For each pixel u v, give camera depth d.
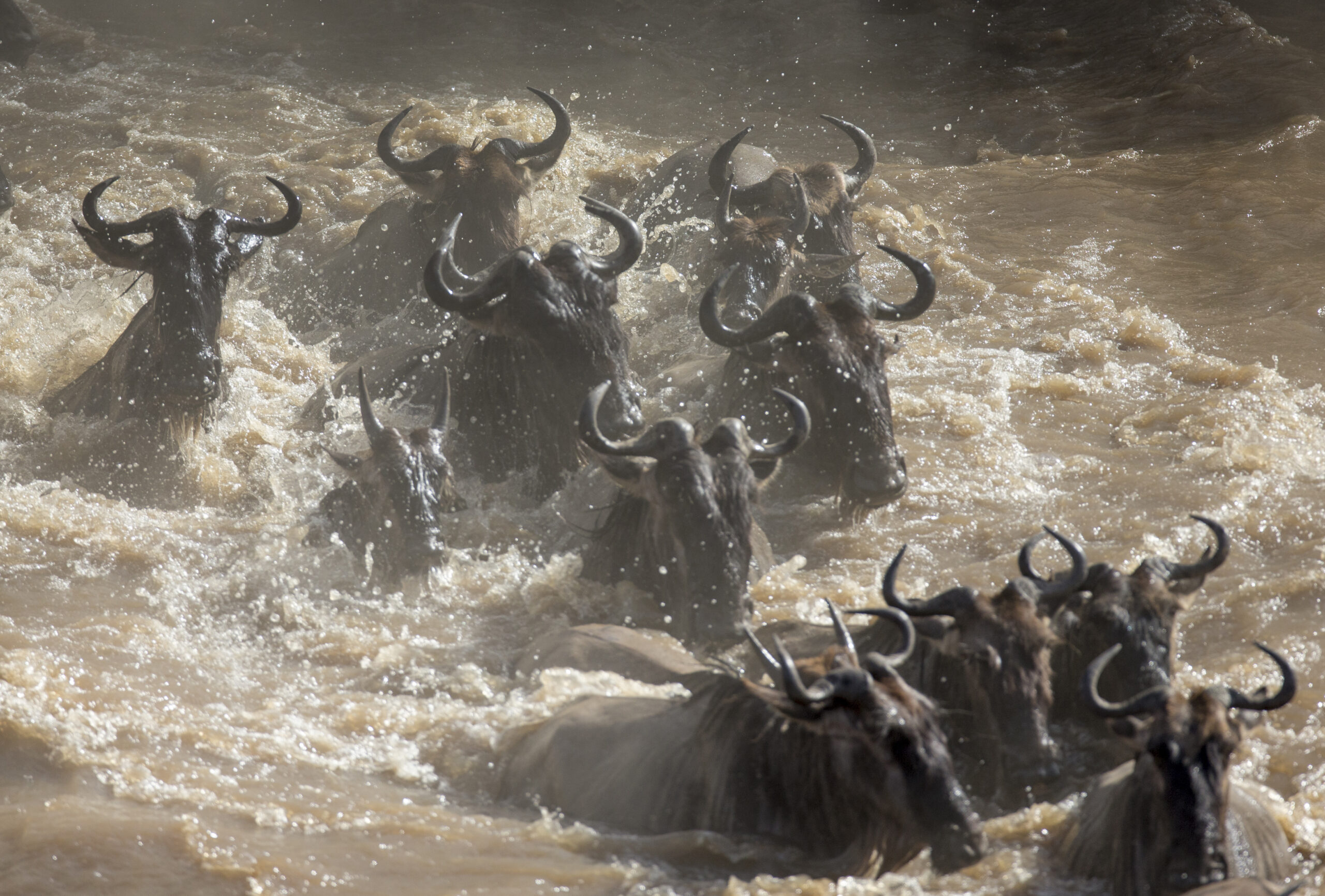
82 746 23.41
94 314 48.78
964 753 21.97
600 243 56.75
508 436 35.69
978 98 91.50
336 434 38.31
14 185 69.44
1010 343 49.75
